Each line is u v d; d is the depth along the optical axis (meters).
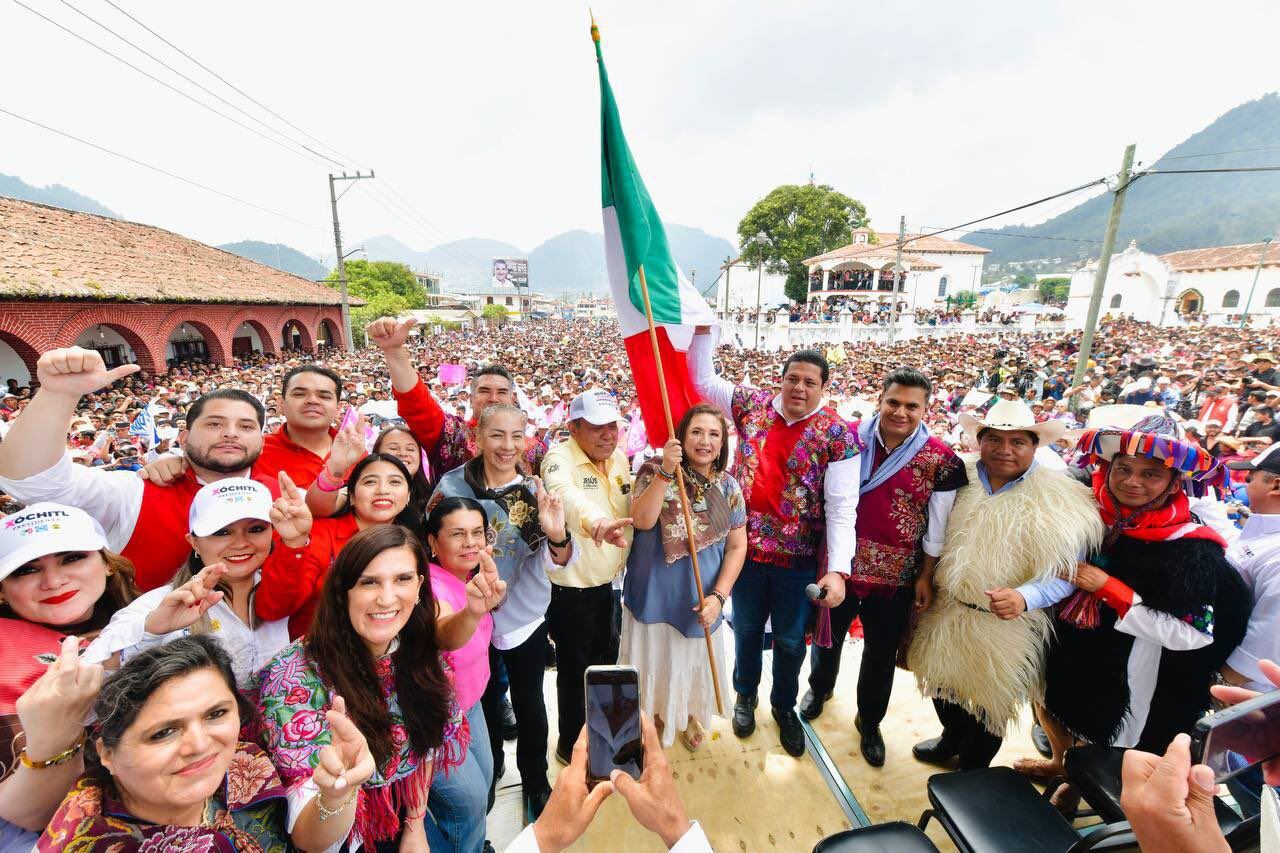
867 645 2.71
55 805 1.29
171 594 1.54
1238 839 1.34
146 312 16.56
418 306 58.34
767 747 2.86
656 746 1.30
